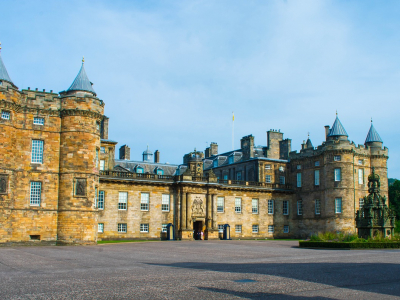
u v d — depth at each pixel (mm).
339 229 73812
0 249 43281
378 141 80750
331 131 77875
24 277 20734
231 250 42469
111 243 56969
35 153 52938
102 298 15414
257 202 82062
